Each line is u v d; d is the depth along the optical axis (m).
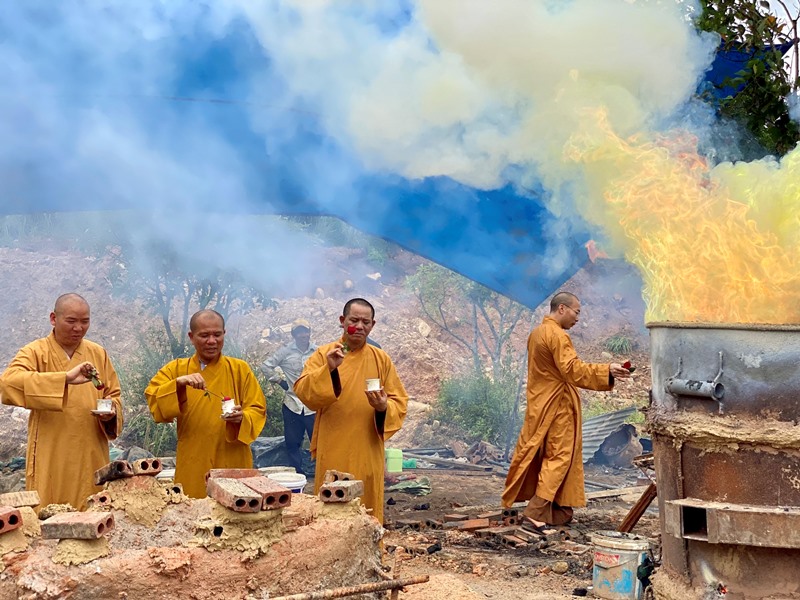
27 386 6.20
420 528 8.95
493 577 7.10
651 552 6.51
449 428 16.50
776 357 4.80
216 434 6.69
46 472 6.41
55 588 3.89
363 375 6.97
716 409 4.91
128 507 4.83
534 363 9.06
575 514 9.67
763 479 4.80
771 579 4.80
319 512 4.93
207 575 4.23
